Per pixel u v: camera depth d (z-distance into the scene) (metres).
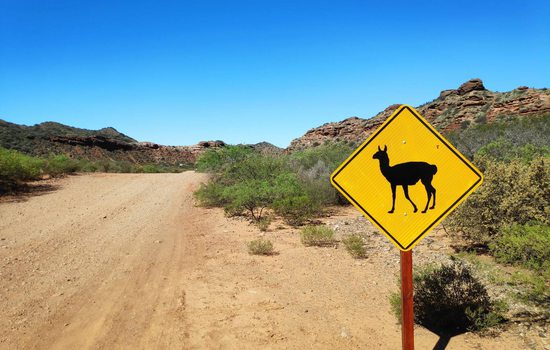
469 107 64.75
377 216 3.47
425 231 3.43
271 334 4.71
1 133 76.38
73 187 18.52
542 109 53.94
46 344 4.57
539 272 5.47
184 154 117.75
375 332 4.69
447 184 3.40
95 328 4.96
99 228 10.72
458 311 4.62
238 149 18.42
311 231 9.07
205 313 5.35
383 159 3.46
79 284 6.51
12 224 10.86
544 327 4.38
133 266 7.48
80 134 106.81
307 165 19.39
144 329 4.93
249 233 10.20
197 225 11.37
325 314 5.23
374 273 6.85
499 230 7.23
